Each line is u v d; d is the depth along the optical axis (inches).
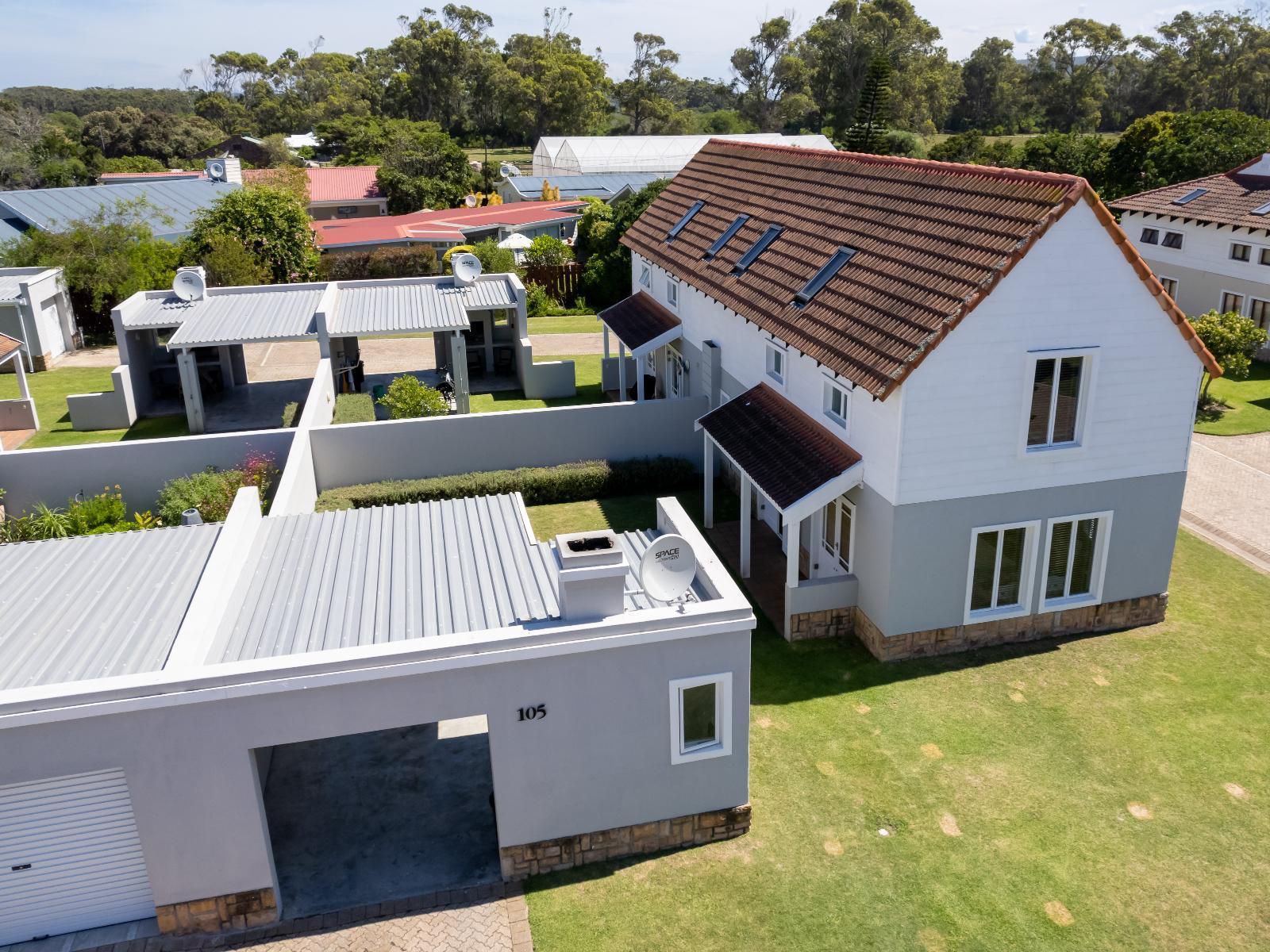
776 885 473.7
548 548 542.3
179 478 846.5
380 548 547.8
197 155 4493.1
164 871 432.8
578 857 487.2
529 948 434.6
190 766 418.3
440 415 1064.8
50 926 446.0
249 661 417.7
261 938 442.9
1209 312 1266.0
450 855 494.6
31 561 545.6
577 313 1852.9
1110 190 2383.1
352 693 427.8
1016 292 592.1
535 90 5339.6
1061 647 682.8
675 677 466.3
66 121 5423.2
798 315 735.1
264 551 545.3
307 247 1812.3
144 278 1552.7
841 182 847.1
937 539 639.8
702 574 503.8
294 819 520.7
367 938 441.4
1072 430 645.9
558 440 970.1
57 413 1219.2
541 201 2635.3
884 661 663.8
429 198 2947.8
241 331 1127.0
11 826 422.6
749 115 5610.2
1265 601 746.2
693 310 1029.8
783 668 659.4
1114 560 687.7
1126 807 525.3
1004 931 445.1
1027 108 5354.3
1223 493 953.5
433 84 5428.2
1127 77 5162.4
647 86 5748.0
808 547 777.6
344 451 924.0
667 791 488.7
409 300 1258.6
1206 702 616.7
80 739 404.8
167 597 502.3
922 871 481.7
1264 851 493.0
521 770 462.3
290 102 5787.4
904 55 4746.6
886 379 589.9
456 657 429.4
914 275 650.8
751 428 783.7
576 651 443.2
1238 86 4596.5
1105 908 458.3
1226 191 1528.1
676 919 452.4
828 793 538.0
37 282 1411.2
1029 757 565.9
